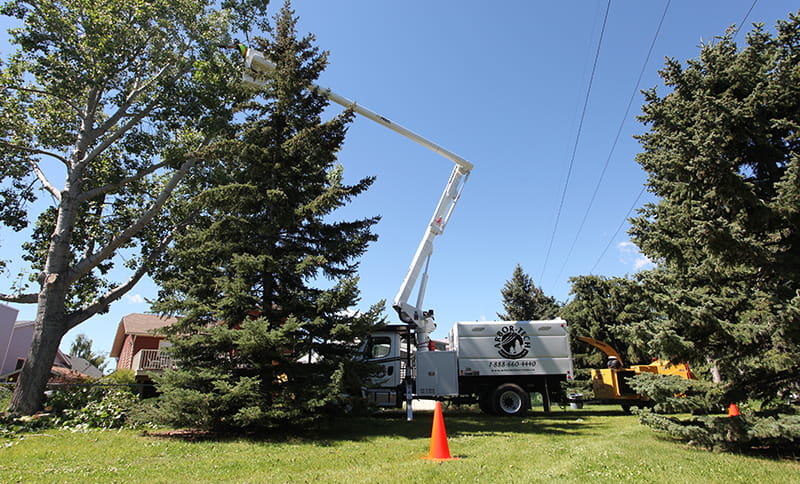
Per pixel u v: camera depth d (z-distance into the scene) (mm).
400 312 14836
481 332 15492
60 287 12633
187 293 10266
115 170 16141
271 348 9062
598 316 25844
